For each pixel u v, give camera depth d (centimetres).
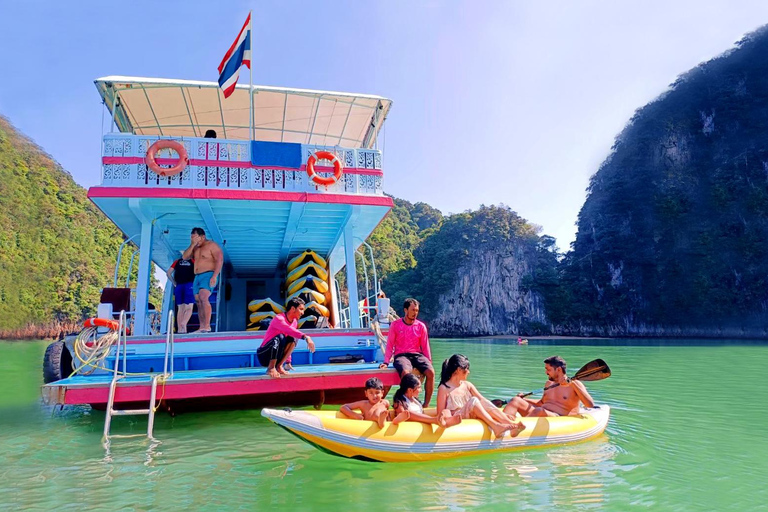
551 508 431
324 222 1074
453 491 471
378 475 517
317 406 806
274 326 711
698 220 10156
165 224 1055
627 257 10300
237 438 660
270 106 1080
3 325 7550
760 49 11181
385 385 734
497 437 597
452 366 633
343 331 889
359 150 985
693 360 2659
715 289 9319
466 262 11594
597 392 1238
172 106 1071
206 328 870
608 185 11569
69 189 10181
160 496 455
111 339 720
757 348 4353
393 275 12500
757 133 10400
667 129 11300
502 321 10981
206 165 905
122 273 8444
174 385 671
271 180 927
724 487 491
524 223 11931
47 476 509
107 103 1009
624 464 562
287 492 467
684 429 767
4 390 1238
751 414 905
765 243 9344
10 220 8475
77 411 880
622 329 9956
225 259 1351
